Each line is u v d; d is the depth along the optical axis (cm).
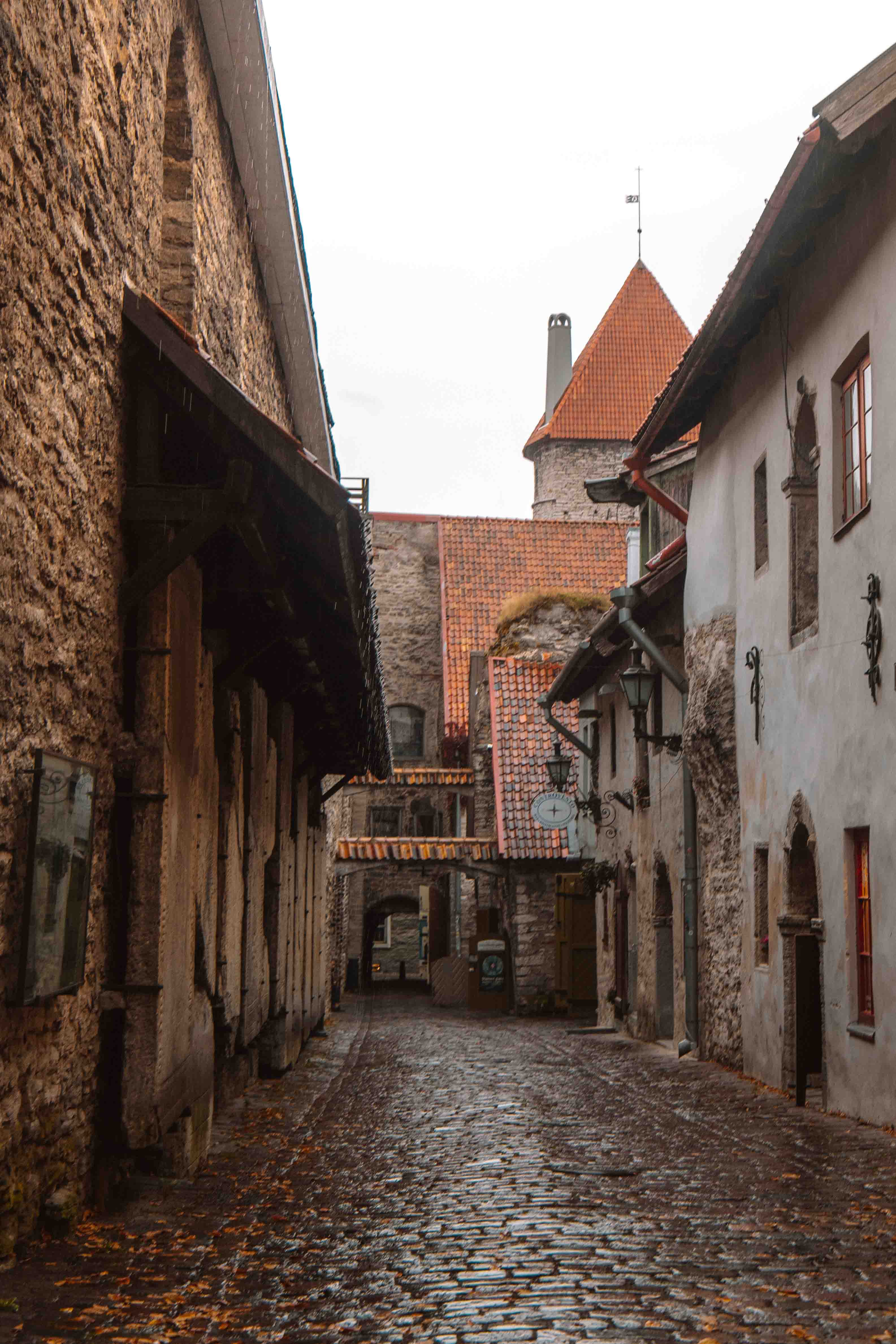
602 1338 469
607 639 2048
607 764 2447
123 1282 543
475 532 4997
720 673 1533
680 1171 830
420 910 4647
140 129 770
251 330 1286
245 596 959
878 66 971
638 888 2106
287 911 1510
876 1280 547
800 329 1247
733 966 1525
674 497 2070
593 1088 1384
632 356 5588
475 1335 475
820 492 1197
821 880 1187
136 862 717
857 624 1092
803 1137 977
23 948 541
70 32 602
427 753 5034
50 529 597
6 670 537
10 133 520
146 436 746
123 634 731
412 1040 2184
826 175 1061
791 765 1287
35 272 563
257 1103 1201
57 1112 620
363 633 1002
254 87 1022
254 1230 653
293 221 1244
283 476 773
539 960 3062
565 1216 690
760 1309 505
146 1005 706
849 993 1114
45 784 562
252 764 1148
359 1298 530
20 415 549
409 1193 764
